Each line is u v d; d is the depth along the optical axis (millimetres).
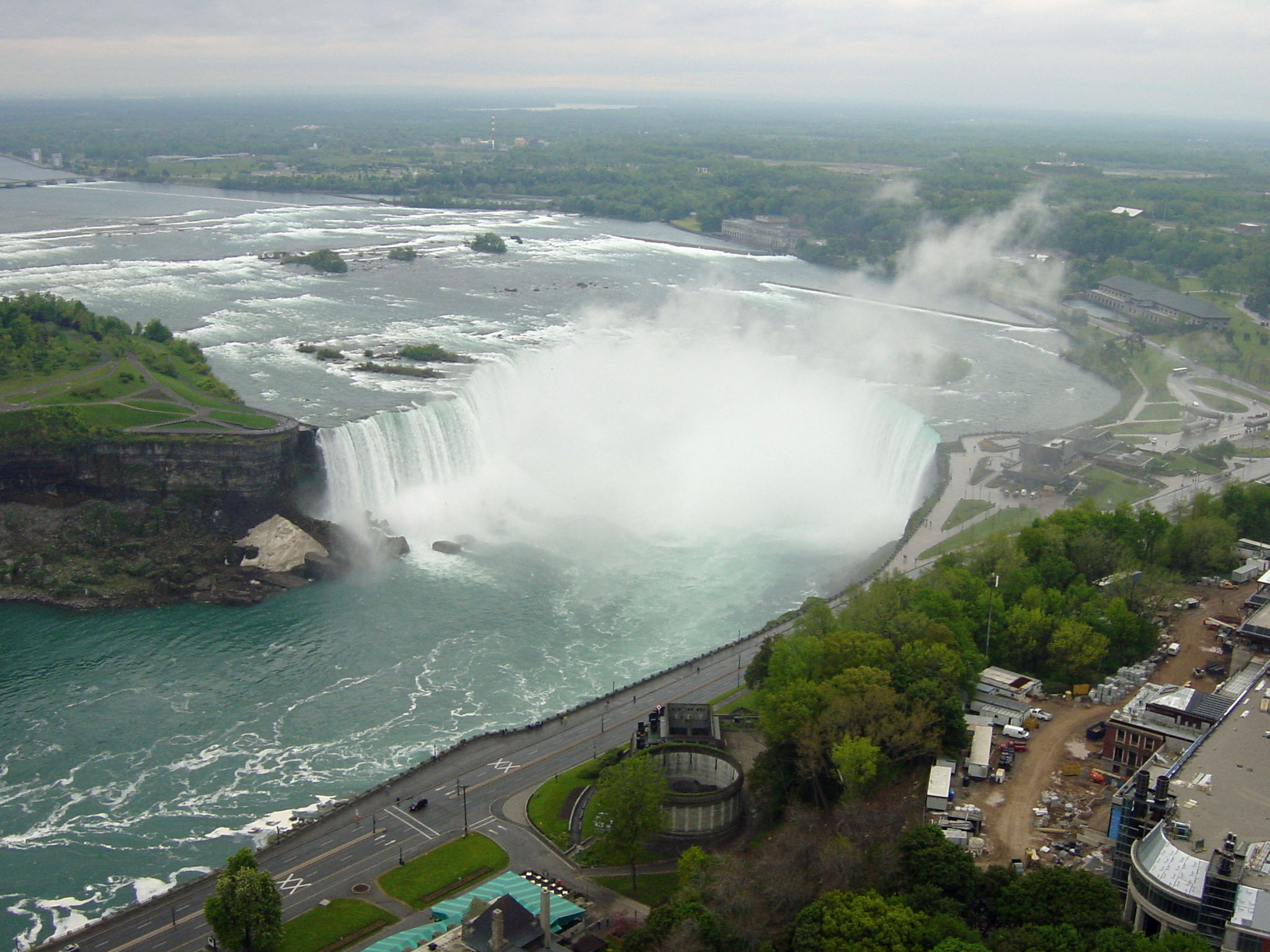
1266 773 153250
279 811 192500
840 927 137250
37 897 172375
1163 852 134875
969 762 173375
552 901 158250
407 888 166875
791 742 180375
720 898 148750
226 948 153625
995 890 143375
